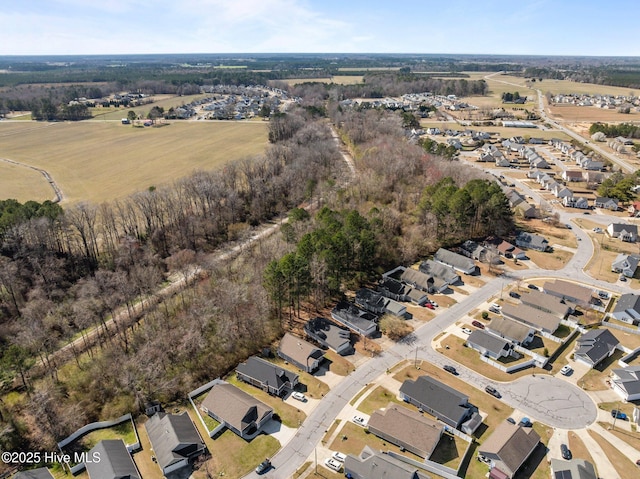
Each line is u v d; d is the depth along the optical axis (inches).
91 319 3644.2
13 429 2618.1
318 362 3203.7
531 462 2439.7
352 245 4119.1
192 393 2945.4
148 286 4146.2
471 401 2876.5
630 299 3816.4
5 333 3560.5
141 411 2847.0
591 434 2623.0
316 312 3882.9
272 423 2706.7
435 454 2480.3
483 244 5049.2
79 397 2915.8
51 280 4205.2
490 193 5221.5
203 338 3326.8
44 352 3366.1
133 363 3046.3
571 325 3673.7
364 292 4023.1
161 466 2363.4
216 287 3887.8
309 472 2383.1
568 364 3238.2
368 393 2945.4
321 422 2711.6
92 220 5128.0
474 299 4069.9
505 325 3533.5
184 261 4662.9
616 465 2420.0
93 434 2659.9
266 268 3602.4
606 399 2898.6
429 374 3132.4
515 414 2775.6
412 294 4015.8
